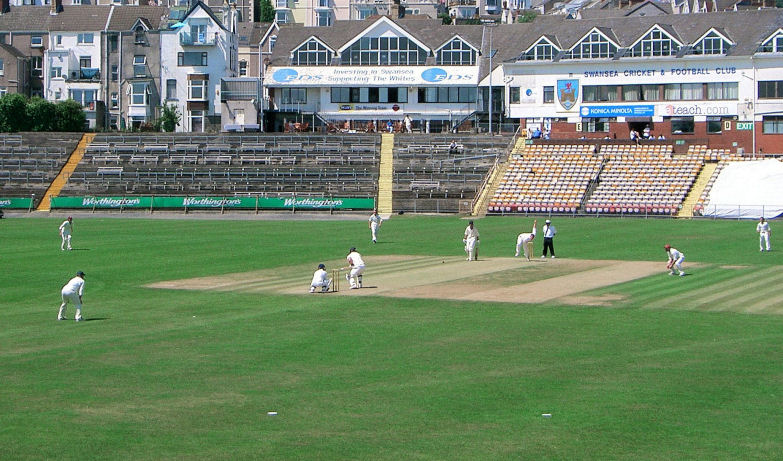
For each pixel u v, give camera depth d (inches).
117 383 1448.1
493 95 5782.5
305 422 1253.7
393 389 1405.0
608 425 1236.5
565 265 2797.7
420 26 6112.2
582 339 1753.2
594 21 5684.1
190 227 3973.9
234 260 2915.8
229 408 1315.2
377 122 5925.2
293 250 3164.4
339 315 2004.2
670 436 1195.3
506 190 4544.8
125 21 6550.2
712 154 4660.4
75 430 1220.5
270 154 5059.1
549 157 4783.5
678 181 4441.4
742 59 5103.3
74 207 4694.9
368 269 2731.3
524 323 1910.7
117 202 4680.1
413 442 1175.6
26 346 1711.4
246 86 5940.0
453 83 5777.6
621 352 1643.7
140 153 5118.1
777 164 4392.2
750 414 1280.8
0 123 5669.3
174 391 1402.6
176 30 6269.7
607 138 5108.3
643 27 5521.7
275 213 4569.4
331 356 1617.9
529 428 1226.6
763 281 2447.1
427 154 4963.1
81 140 5241.1
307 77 5925.2
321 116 5949.8
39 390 1409.9
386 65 5910.4
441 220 4224.9
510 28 5979.3
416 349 1670.8
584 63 5418.3
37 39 6761.8
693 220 4121.6
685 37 5364.2
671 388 1403.8
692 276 2549.2
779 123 4997.5
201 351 1659.7
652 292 2292.1
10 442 1174.3
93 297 2278.5
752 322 1914.4
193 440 1182.3
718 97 5172.2
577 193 4451.3
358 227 3961.6
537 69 5531.5
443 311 2049.7
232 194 4736.7
